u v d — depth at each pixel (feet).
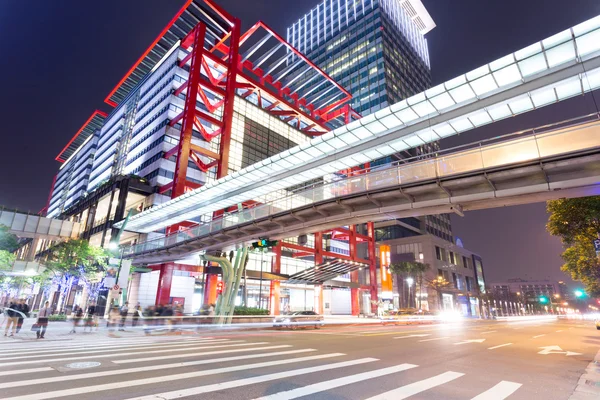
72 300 178.50
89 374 24.48
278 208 81.25
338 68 383.65
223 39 205.16
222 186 108.58
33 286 183.32
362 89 351.46
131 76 266.77
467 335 71.36
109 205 178.50
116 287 81.00
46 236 182.19
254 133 218.79
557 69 57.67
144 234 168.35
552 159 47.47
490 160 53.36
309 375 25.32
